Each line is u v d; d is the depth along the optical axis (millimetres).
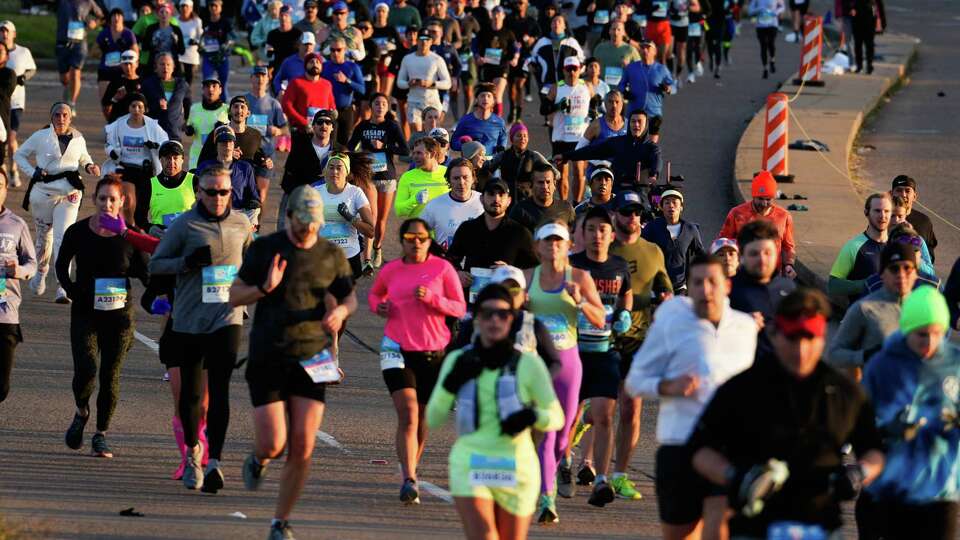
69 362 46594
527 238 37094
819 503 21812
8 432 39094
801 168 74375
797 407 21578
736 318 26109
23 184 70688
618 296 34969
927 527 26469
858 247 40062
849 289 39969
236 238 34312
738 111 92688
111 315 36875
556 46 81375
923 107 97250
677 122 88438
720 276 25859
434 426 26766
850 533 33125
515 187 52406
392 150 59625
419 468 37500
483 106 63438
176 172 46625
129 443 38688
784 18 140875
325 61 71688
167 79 67375
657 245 39438
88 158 54344
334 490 35250
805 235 61781
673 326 25938
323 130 57031
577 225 36500
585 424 36562
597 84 70750
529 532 32562
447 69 78438
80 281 36812
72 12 85812
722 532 24328
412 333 34000
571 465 36219
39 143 53438
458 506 26234
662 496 25688
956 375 25984
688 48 104062
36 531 30641
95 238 36688
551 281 33219
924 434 26094
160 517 32469
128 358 47281
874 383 26188
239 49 104125
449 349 34719
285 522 30141
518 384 26062
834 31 132375
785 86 99000
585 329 34375
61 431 39531
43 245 53594
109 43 79125
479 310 26203
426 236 33844
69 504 33125
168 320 35219
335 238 48938
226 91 88750
